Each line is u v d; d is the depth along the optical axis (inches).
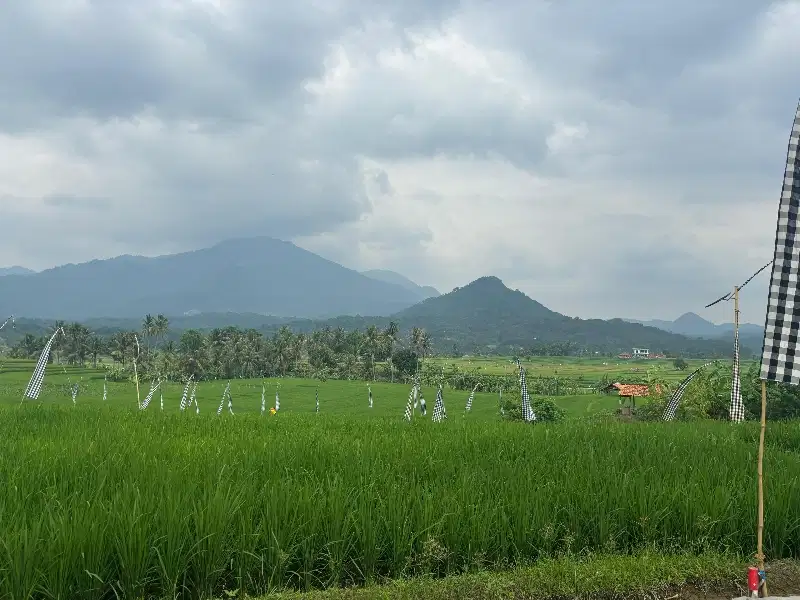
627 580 286.4
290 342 5556.1
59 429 651.5
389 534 309.4
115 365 5300.2
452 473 414.9
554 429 736.3
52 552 256.7
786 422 898.7
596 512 341.1
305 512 309.0
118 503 303.9
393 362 5098.4
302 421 863.1
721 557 318.3
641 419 1589.6
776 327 281.6
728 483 397.1
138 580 264.4
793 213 286.2
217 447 503.8
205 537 273.0
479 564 300.5
